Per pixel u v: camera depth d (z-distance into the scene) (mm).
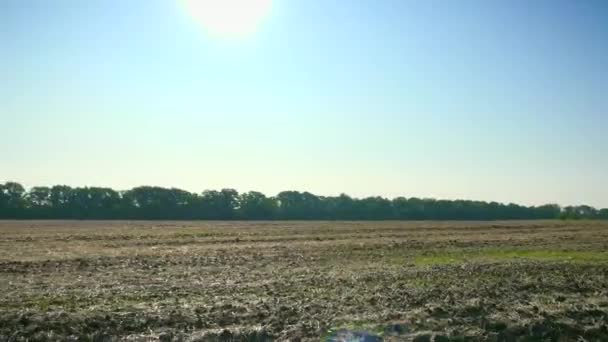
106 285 19000
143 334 12680
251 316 14320
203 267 24969
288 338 12836
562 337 14273
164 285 19156
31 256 28734
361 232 55531
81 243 38719
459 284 19781
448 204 140500
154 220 105750
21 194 115938
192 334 12703
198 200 125125
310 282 20031
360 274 22203
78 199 119000
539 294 18500
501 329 14367
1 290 17609
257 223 88250
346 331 13320
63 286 18625
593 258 29578
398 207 136875
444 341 13258
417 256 30625
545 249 35719
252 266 25438
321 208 132375
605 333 14664
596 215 149125
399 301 16578
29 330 12492
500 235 51250
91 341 12266
